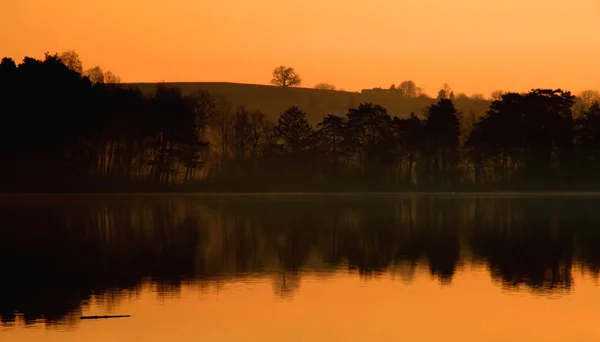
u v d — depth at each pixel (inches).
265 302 2513.5
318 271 3132.4
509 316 2315.5
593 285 2792.8
